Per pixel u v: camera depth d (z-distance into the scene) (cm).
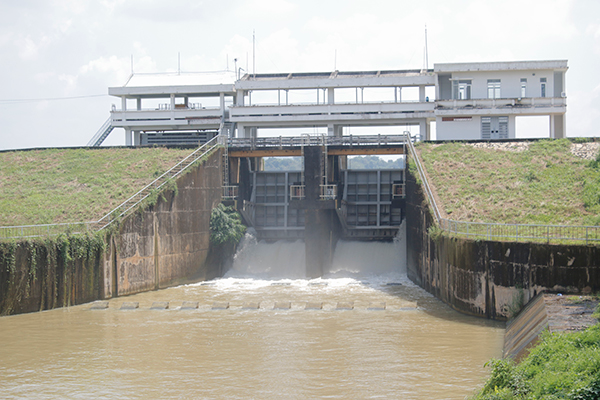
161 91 6412
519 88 5788
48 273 3681
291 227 5794
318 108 6025
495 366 1844
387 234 5734
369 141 5266
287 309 3734
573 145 4900
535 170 4519
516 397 1620
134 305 3797
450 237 3641
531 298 3047
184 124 6400
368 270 5322
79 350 2820
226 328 3234
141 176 4894
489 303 3259
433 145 5272
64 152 5766
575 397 1454
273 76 6419
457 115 5766
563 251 2955
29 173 5294
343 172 5859
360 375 2394
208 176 5100
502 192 4228
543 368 1752
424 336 2958
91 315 3581
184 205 4788
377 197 5703
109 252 4075
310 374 2427
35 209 4409
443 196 4334
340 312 3609
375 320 3359
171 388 2291
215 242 5088
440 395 2133
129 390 2273
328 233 5334
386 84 5956
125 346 2886
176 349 2830
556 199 3953
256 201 6000
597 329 1958
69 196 4659
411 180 4853
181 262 4744
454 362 2516
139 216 4322
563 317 2377
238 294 4309
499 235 3300
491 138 5759
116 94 6438
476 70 5769
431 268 4147
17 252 3519
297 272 5322
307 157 5162
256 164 6153
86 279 3928
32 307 3628
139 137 6712
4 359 2677
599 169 4300
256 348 2831
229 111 6334
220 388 2284
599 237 3078
